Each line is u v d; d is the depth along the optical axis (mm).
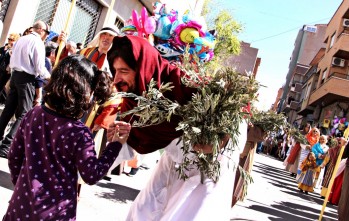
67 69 2141
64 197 2082
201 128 2430
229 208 2732
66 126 2109
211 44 3057
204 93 2441
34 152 2100
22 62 5590
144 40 2547
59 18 10023
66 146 2084
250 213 7023
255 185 10953
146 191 3092
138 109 2408
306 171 11977
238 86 2486
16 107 5836
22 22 8812
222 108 2459
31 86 5684
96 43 4609
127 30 3072
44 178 2078
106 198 5227
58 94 2096
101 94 2277
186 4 16016
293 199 10164
